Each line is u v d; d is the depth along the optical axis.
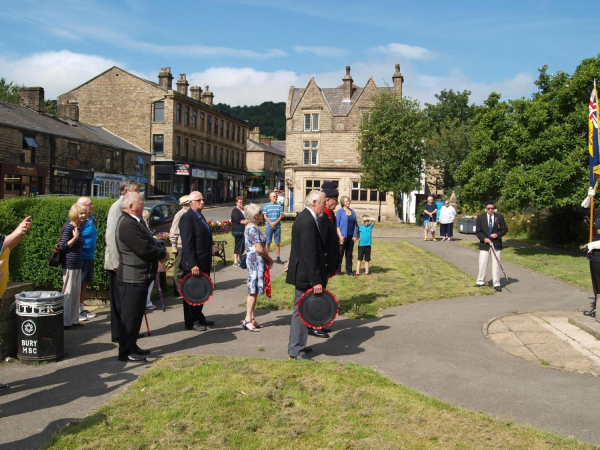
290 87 44.72
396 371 5.74
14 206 8.59
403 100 34.41
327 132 42.56
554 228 20.38
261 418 4.34
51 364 5.84
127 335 5.93
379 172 33.94
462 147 48.22
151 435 4.00
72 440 3.90
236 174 64.88
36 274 8.73
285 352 6.34
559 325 7.77
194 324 7.50
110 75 47.94
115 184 41.25
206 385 5.03
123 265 5.94
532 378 5.54
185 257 7.27
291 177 42.91
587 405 4.81
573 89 17.00
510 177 17.25
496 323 7.96
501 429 4.19
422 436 4.05
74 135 36.38
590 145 10.48
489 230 11.09
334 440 3.98
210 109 56.34
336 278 12.10
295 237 6.11
